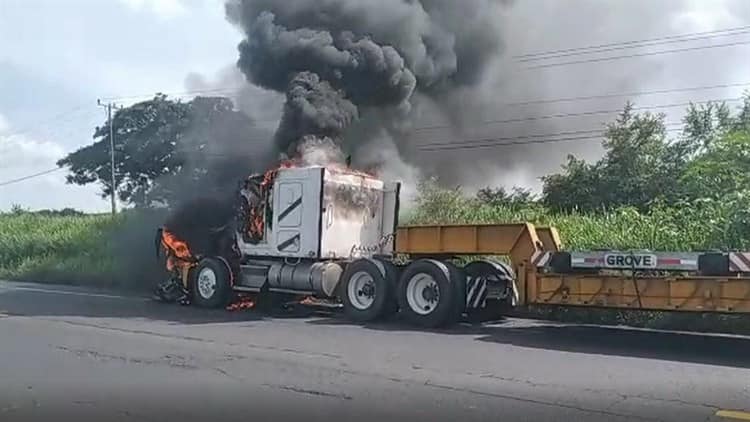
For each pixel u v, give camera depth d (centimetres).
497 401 747
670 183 2914
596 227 1927
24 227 3672
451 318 1312
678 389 807
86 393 782
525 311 1491
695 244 1639
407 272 1360
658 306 1116
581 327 1342
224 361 961
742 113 2905
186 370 903
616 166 3055
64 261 2900
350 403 739
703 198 1903
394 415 694
